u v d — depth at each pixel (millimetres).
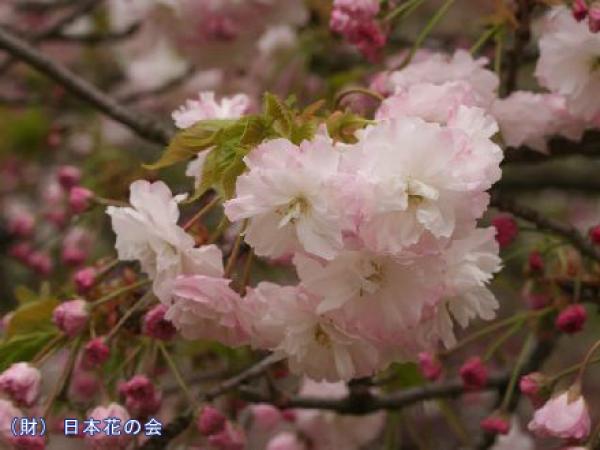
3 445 750
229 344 709
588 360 746
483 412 1133
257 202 655
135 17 1119
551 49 789
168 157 695
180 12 989
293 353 694
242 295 704
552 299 848
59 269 1143
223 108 742
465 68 786
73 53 1394
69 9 1433
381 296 679
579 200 1444
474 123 684
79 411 770
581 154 834
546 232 827
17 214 1281
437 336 703
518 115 797
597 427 737
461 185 656
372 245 656
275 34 1060
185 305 691
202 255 691
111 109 933
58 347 770
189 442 871
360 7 808
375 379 890
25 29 1327
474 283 688
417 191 655
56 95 1273
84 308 755
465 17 1175
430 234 662
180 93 1264
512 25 844
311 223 653
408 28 1252
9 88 1396
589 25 768
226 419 821
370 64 1053
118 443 751
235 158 672
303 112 705
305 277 671
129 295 780
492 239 695
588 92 792
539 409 750
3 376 748
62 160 1362
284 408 866
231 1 985
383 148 657
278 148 655
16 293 828
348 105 760
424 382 896
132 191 699
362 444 957
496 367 1119
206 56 1023
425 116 714
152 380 775
